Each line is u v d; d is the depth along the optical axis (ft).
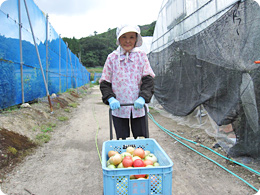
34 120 16.07
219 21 11.82
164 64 22.80
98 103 35.22
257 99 9.09
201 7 14.46
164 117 21.75
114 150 6.84
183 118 19.22
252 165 9.39
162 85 23.56
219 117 11.70
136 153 6.19
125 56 7.63
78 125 18.37
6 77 15.26
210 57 12.91
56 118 19.71
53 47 30.22
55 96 27.89
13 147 10.61
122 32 7.09
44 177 8.79
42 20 24.27
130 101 7.84
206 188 7.95
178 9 18.90
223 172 9.19
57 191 7.75
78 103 33.86
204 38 13.65
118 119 8.23
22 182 8.31
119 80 7.71
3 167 9.10
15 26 16.70
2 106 14.70
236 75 10.27
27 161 10.27
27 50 19.53
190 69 15.97
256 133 9.37
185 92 17.11
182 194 7.55
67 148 12.36
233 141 11.02
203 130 15.37
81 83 74.64
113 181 4.67
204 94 13.73
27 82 19.49
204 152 11.48
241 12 9.90
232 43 10.66
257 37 8.94
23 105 17.80
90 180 8.60
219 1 12.41
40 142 12.84
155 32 27.55
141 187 4.78
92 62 255.29
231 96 10.69
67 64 42.91
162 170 4.74
